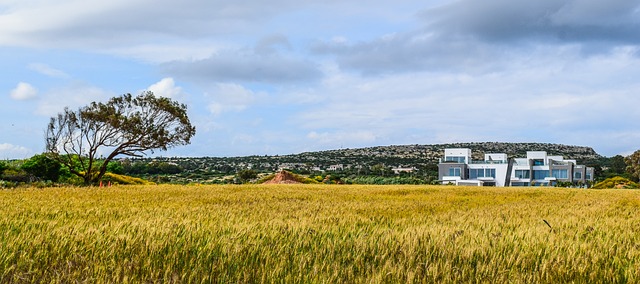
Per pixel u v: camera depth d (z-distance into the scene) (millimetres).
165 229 9031
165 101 47719
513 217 14438
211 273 6309
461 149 120375
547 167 114312
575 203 23422
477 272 6535
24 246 7387
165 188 37250
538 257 7484
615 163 142125
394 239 8594
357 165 192500
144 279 5980
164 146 47594
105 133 46812
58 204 17547
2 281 5906
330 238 8742
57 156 46594
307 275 6188
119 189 34281
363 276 6301
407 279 6051
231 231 9438
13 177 48469
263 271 6309
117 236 8219
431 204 20422
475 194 33844
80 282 5785
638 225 12531
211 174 109938
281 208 17266
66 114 45406
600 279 6488
